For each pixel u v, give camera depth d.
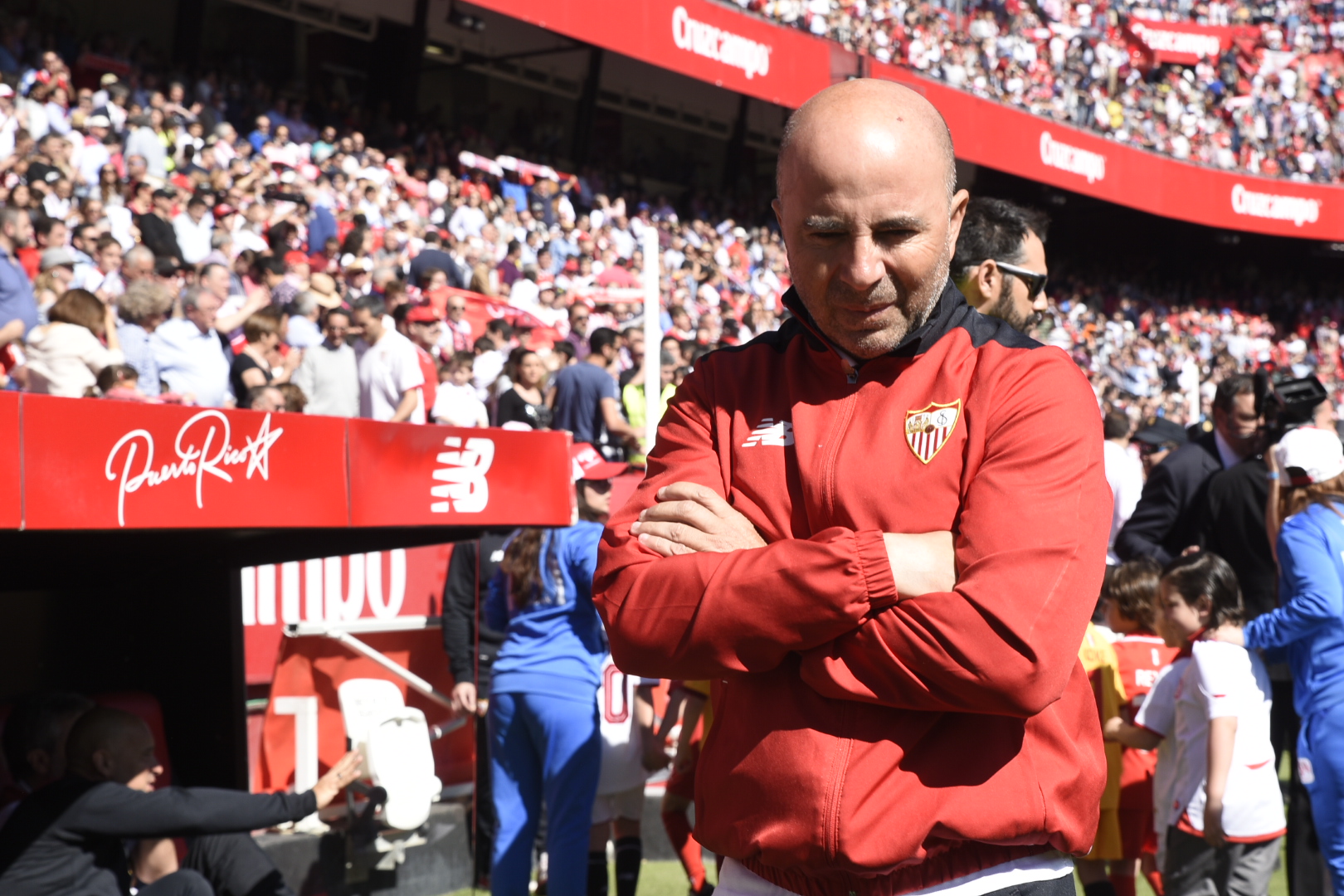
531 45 18.77
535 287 11.67
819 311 1.28
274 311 6.60
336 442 2.33
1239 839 3.45
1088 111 22.86
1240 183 24.36
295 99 14.99
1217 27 26.48
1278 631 3.48
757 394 1.41
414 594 4.60
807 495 1.31
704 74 15.57
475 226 13.48
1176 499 4.55
